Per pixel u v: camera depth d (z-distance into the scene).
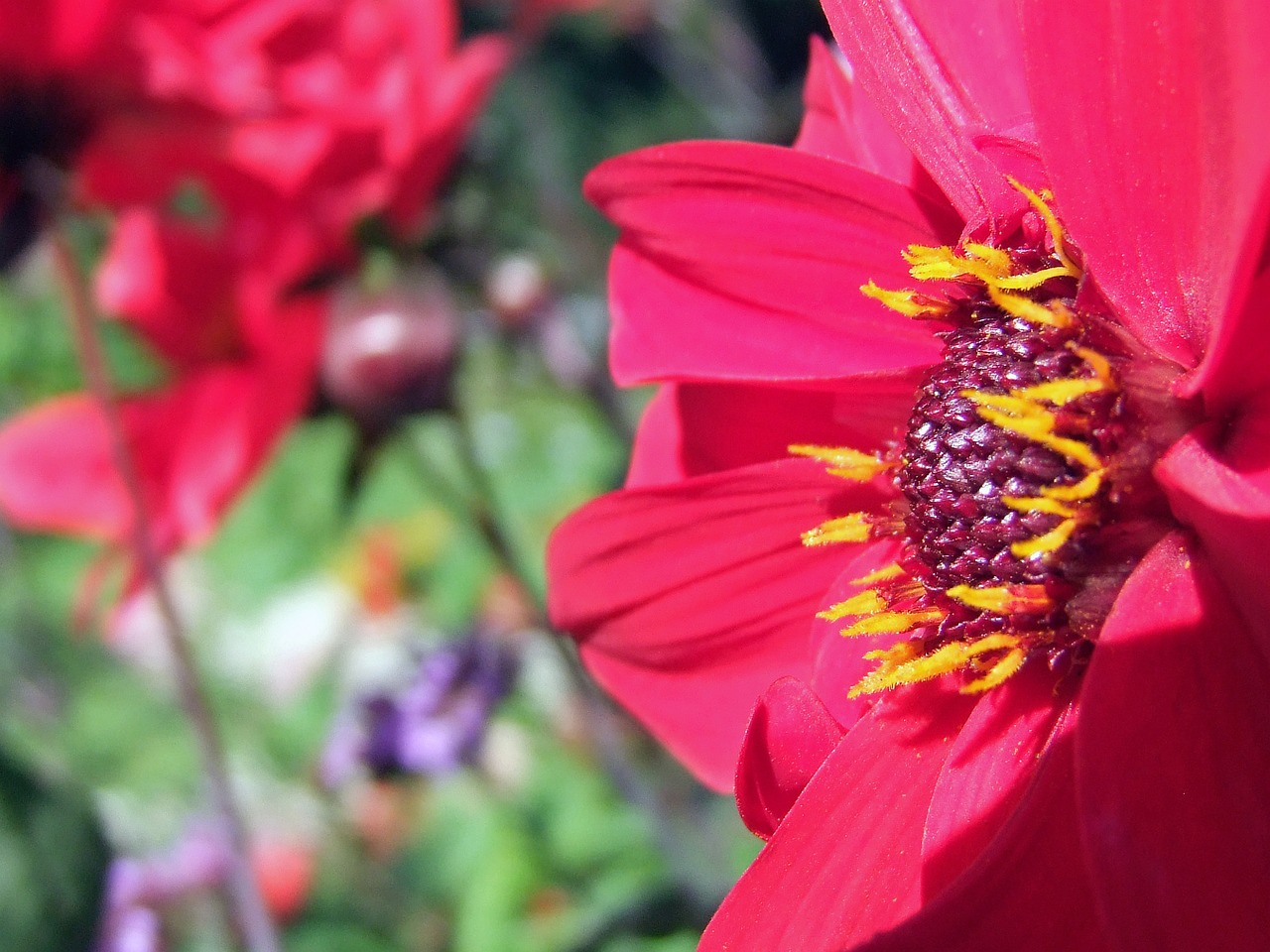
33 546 0.48
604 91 0.76
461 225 0.24
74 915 0.22
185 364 0.25
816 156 0.14
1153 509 0.13
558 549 0.15
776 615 0.15
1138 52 0.12
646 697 0.15
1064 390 0.13
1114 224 0.12
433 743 0.28
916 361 0.14
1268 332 0.12
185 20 0.23
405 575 0.40
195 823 0.30
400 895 0.34
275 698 0.41
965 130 0.13
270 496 0.45
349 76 0.24
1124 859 0.11
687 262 0.15
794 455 0.15
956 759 0.13
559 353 0.26
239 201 0.24
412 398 0.23
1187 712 0.12
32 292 0.45
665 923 0.24
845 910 0.13
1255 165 0.11
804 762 0.13
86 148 0.23
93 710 0.41
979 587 0.13
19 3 0.21
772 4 0.69
